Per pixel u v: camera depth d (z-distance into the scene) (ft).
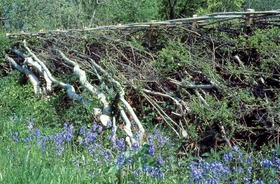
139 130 19.40
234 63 22.26
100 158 16.88
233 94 19.70
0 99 27.71
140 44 27.35
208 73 21.67
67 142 19.15
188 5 85.20
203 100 20.12
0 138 20.49
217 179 13.78
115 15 75.10
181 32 25.62
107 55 27.35
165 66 24.40
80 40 29.86
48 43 34.04
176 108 21.42
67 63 30.53
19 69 33.96
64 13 66.85
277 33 21.81
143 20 75.56
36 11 76.59
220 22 24.27
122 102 21.07
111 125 19.74
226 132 18.65
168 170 15.66
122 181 14.49
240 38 22.65
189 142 18.85
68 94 25.21
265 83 20.40
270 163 13.97
